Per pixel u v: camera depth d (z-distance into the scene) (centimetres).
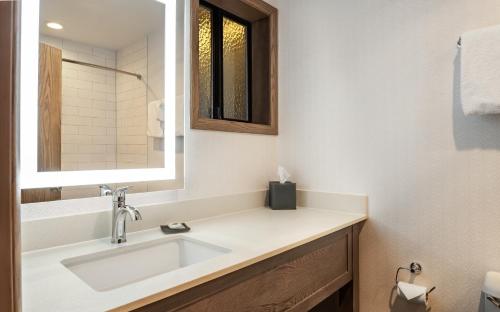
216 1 163
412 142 139
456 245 128
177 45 139
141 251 107
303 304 113
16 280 46
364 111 153
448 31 130
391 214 145
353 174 157
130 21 125
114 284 100
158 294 67
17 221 47
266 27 182
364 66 153
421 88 137
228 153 157
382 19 148
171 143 134
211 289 80
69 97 108
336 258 134
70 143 107
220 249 101
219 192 152
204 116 162
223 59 173
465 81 117
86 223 107
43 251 97
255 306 93
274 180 184
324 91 167
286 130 183
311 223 133
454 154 129
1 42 45
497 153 119
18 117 48
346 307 148
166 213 129
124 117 122
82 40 112
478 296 122
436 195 133
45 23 103
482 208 122
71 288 70
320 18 169
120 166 119
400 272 142
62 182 104
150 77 130
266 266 97
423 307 135
